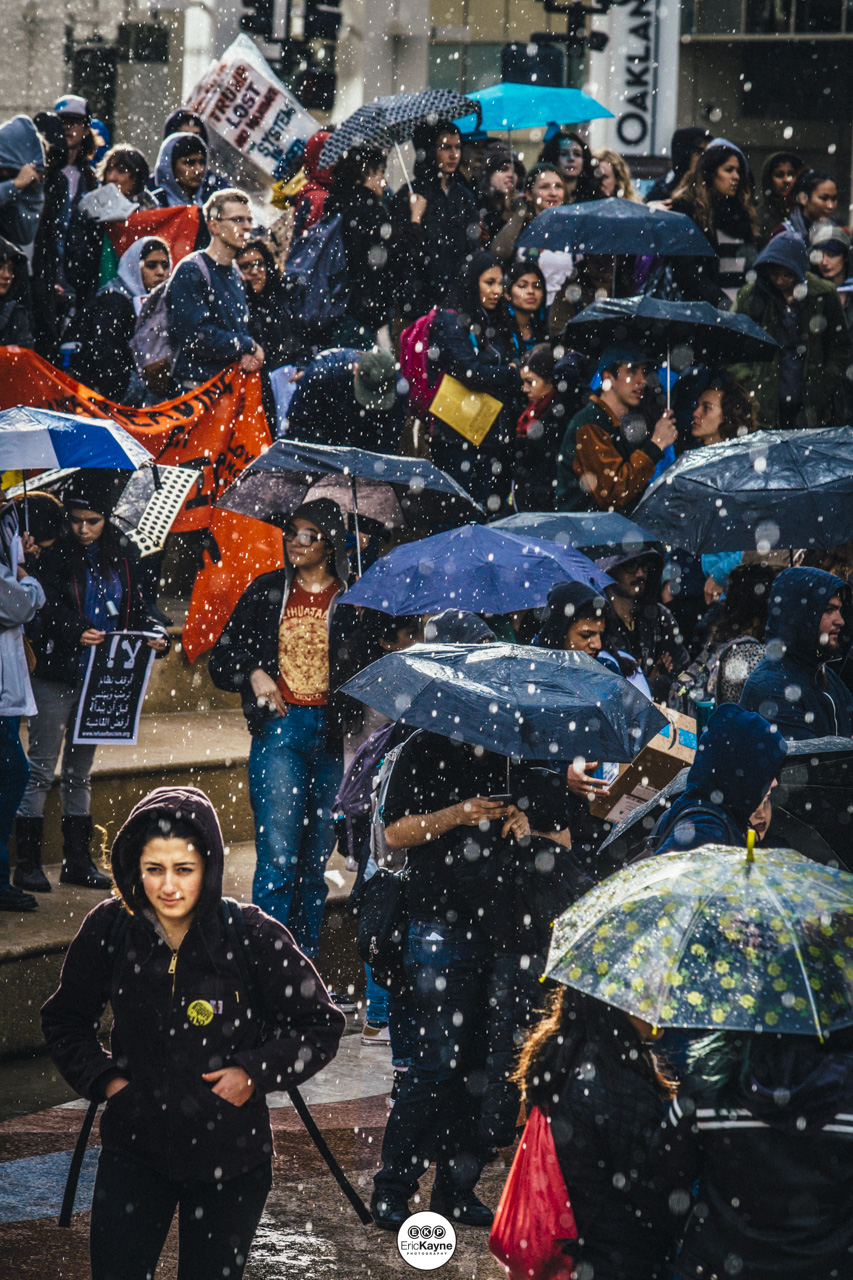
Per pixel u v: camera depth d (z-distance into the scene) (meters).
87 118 22.42
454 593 13.88
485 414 19.47
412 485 15.40
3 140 19.38
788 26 56.50
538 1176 7.24
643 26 39.94
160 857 7.86
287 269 21.81
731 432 19.05
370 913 11.23
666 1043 7.04
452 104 22.11
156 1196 8.01
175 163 23.22
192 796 8.05
